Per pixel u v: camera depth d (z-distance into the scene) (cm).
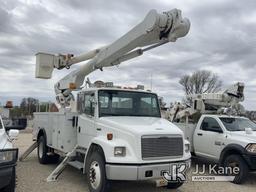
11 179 552
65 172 934
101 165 668
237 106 1200
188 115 1225
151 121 750
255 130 1015
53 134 974
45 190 724
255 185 874
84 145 802
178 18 657
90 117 786
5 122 765
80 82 1004
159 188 782
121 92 802
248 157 865
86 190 732
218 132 1002
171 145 684
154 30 682
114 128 696
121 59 848
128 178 637
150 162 651
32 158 1197
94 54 963
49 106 1114
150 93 845
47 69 1034
